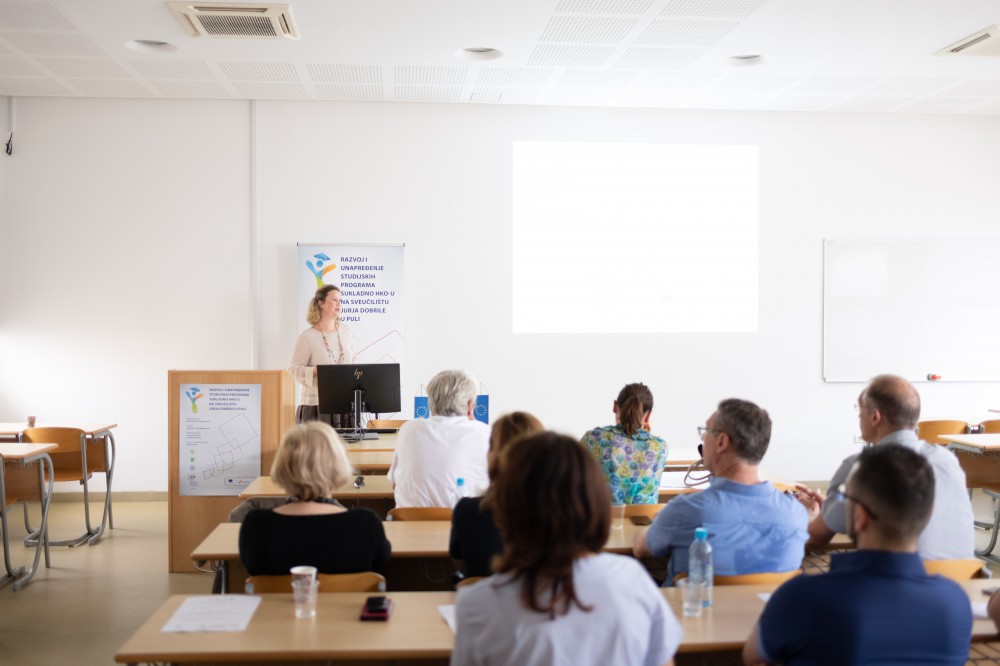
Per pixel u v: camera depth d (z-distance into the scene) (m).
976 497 7.15
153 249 6.91
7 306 6.83
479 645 1.45
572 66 6.00
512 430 2.56
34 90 6.60
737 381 7.36
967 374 7.59
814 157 7.42
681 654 2.54
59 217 6.85
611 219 7.23
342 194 7.02
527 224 7.16
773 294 7.39
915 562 1.75
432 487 3.56
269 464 4.98
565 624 1.42
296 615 2.29
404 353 7.08
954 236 7.57
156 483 6.97
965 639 1.78
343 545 2.59
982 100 6.98
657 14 4.98
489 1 4.79
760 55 5.77
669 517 2.63
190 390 4.98
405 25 5.16
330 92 6.70
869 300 7.49
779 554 2.59
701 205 7.30
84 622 4.24
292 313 7.00
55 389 6.88
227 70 6.09
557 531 1.40
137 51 5.68
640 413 3.64
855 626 1.72
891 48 5.59
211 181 6.94
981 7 4.87
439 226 7.11
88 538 5.76
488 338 7.15
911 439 2.94
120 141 6.88
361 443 5.26
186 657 2.04
